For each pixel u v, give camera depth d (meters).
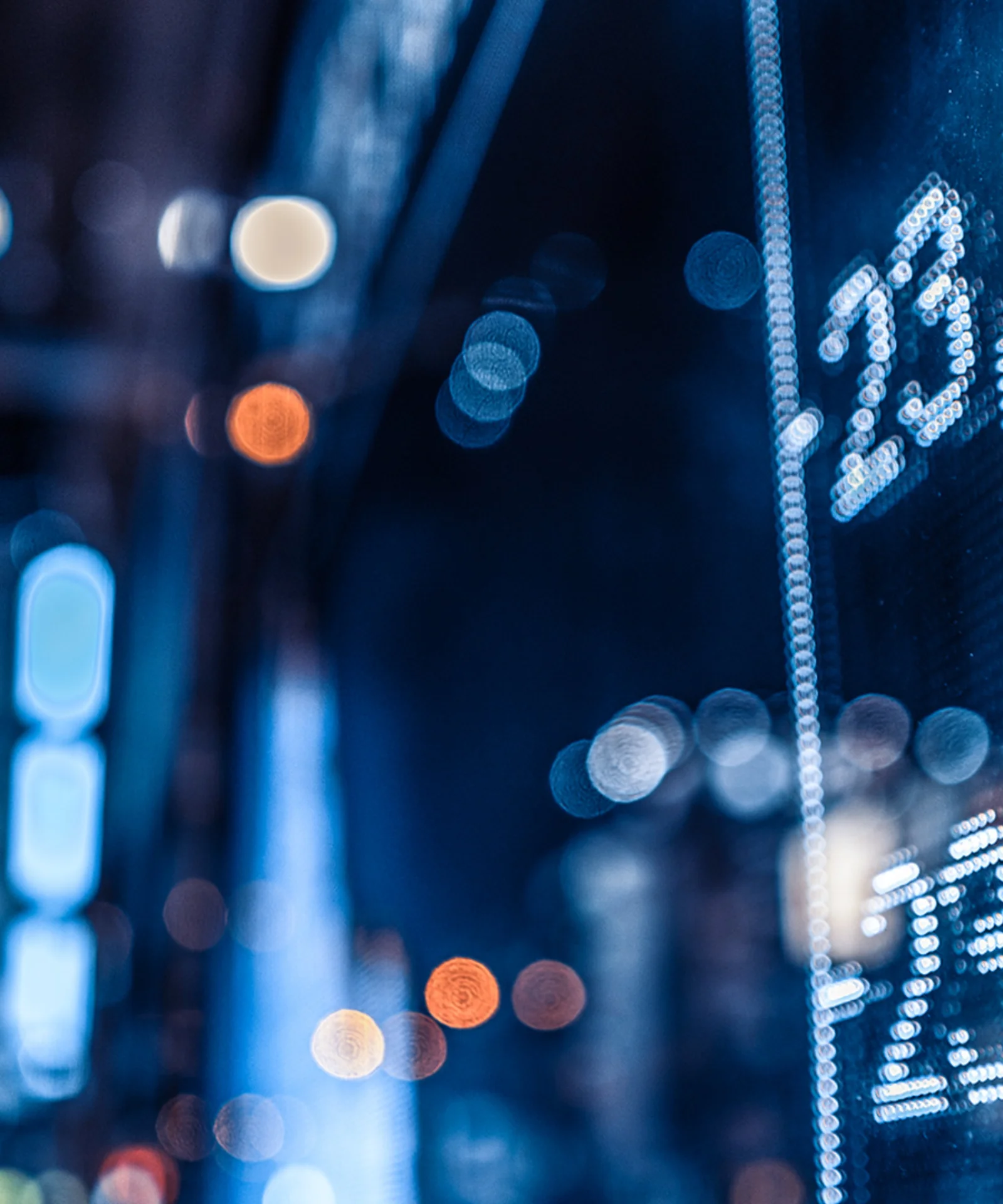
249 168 2.08
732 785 1.18
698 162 1.04
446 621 1.46
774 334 0.72
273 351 1.87
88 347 2.46
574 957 1.35
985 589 0.52
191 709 2.00
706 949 1.16
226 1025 1.87
